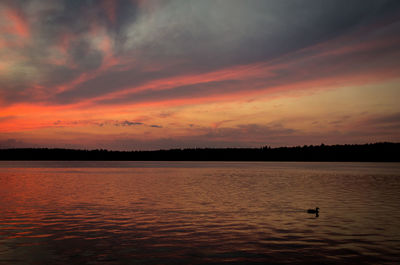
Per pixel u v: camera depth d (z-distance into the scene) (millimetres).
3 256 17781
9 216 28656
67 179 76188
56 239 21016
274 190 51312
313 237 21594
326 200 39250
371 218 27922
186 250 18828
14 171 118188
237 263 16766
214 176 90188
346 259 17328
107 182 67062
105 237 21516
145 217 28219
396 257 17609
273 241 20672
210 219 27422
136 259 17312
